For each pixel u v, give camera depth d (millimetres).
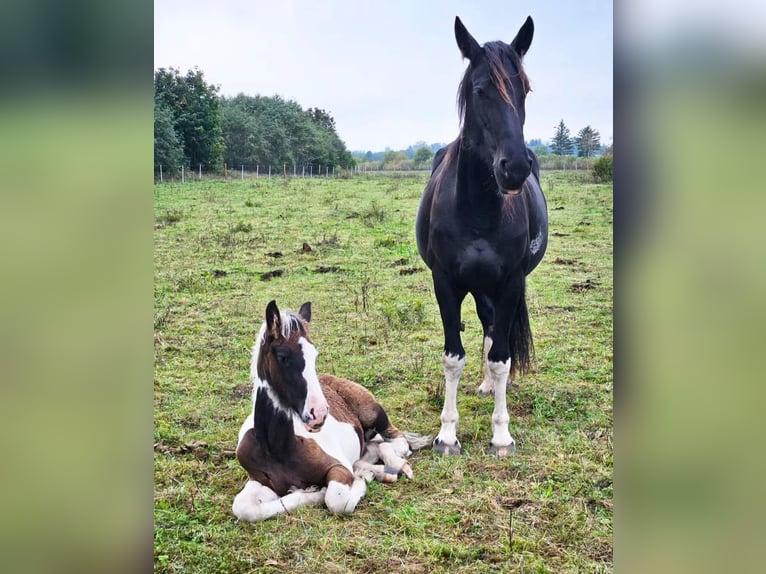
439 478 3412
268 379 3072
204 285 6273
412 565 2721
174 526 3014
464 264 3615
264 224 8500
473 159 3414
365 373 4664
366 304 5828
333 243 7742
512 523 3002
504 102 3271
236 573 2682
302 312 3338
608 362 4836
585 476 3385
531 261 4109
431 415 4164
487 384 4414
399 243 7820
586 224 8633
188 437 3826
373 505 3164
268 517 3020
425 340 5309
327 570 2678
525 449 3686
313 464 3148
